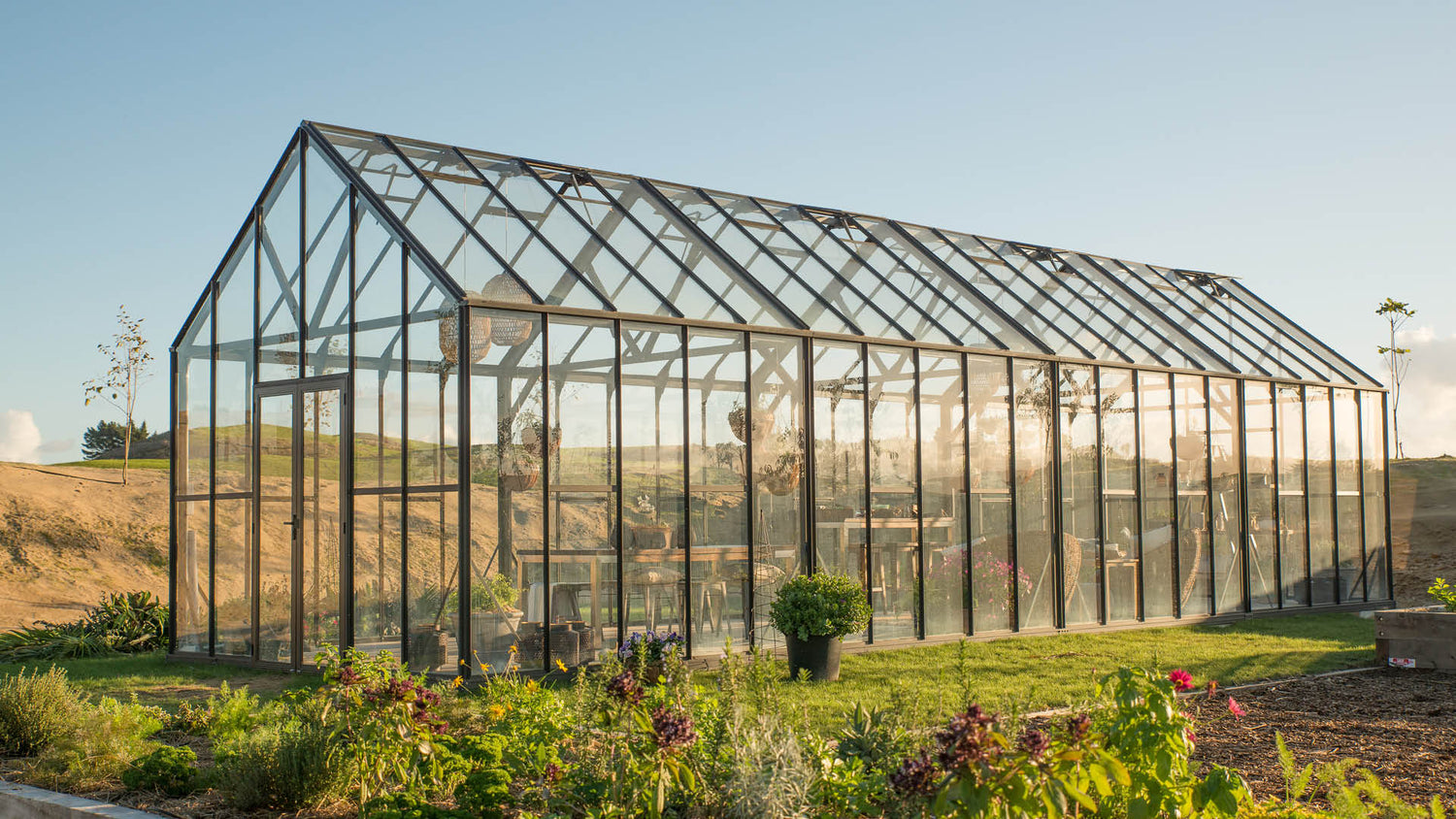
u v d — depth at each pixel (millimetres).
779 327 14703
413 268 13078
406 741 6730
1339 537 21344
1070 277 21344
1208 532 19219
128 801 7336
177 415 16188
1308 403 21156
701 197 17969
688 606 13461
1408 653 13203
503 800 6305
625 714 6000
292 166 15047
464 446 12203
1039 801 4691
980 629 16297
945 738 4695
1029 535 17031
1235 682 12227
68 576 24562
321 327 14188
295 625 14102
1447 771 8125
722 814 5465
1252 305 23828
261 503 14695
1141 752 5492
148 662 15555
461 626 12039
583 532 12898
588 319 13125
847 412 15320
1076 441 17781
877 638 15133
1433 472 42594
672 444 13664
